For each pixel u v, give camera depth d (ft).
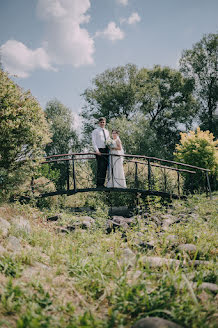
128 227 16.65
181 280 7.32
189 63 92.94
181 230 13.43
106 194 25.68
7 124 13.01
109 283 7.59
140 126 70.95
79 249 10.37
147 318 5.31
